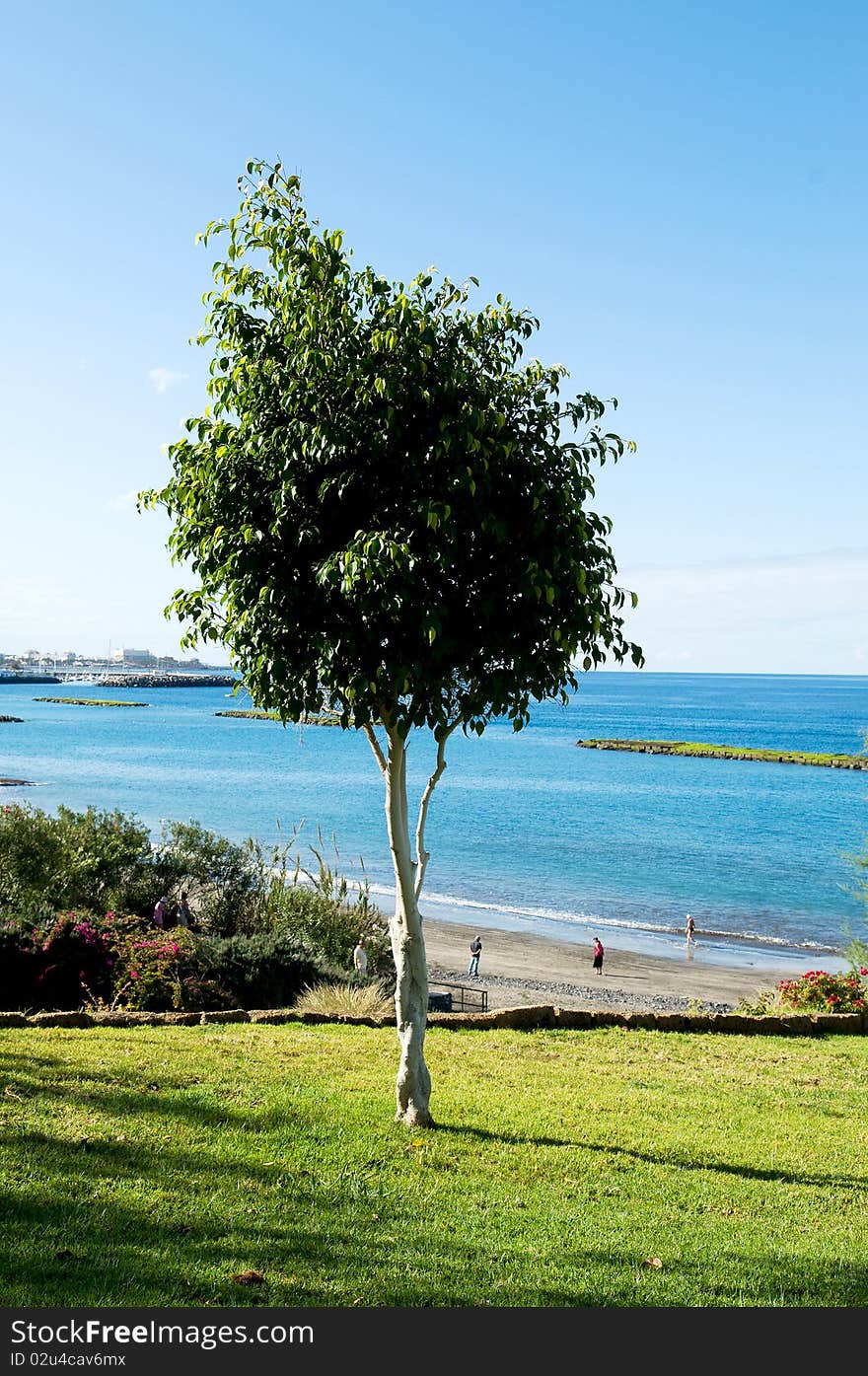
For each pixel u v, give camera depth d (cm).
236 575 732
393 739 785
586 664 785
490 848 5488
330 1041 1105
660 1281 559
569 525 745
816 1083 1094
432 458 710
